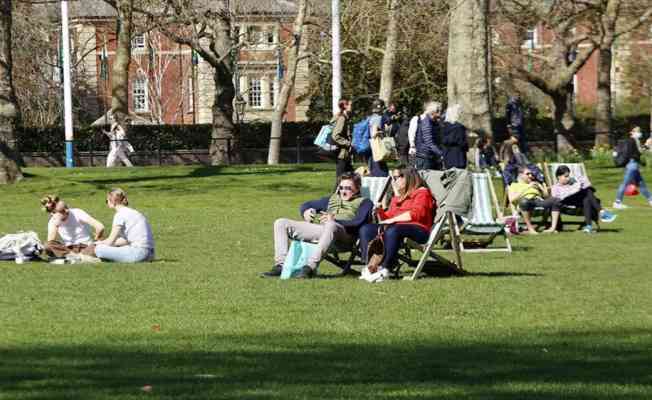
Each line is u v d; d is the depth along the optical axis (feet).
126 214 64.85
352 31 209.46
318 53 220.02
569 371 32.94
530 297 50.11
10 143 127.54
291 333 40.42
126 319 43.55
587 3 199.31
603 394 29.53
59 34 268.00
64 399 28.22
